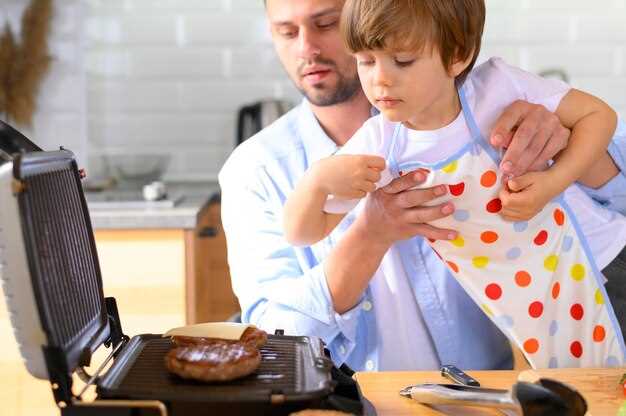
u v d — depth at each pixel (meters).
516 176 1.25
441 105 1.26
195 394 0.92
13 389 2.35
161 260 2.38
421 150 1.29
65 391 0.93
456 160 1.28
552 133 1.26
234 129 3.20
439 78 1.18
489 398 1.02
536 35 3.19
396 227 1.34
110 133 3.17
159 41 3.15
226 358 0.97
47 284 0.94
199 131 3.20
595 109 1.31
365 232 1.36
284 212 1.33
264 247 1.55
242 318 1.56
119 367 1.01
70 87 3.04
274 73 3.18
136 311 2.39
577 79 3.21
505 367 1.57
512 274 1.36
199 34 3.15
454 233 1.32
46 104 3.04
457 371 1.20
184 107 3.18
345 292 1.41
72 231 1.08
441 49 1.16
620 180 1.47
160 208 2.44
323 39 1.43
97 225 2.34
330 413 0.91
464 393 1.05
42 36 2.99
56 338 0.93
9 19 2.97
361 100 1.54
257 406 0.93
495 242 1.34
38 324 0.93
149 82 3.16
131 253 2.38
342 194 1.26
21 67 2.98
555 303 1.38
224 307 2.81
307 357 1.07
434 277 1.52
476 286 1.38
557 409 0.92
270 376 1.00
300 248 1.56
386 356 1.54
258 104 3.04
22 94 2.99
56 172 1.05
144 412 0.91
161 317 2.39
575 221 1.37
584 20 3.18
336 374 1.06
